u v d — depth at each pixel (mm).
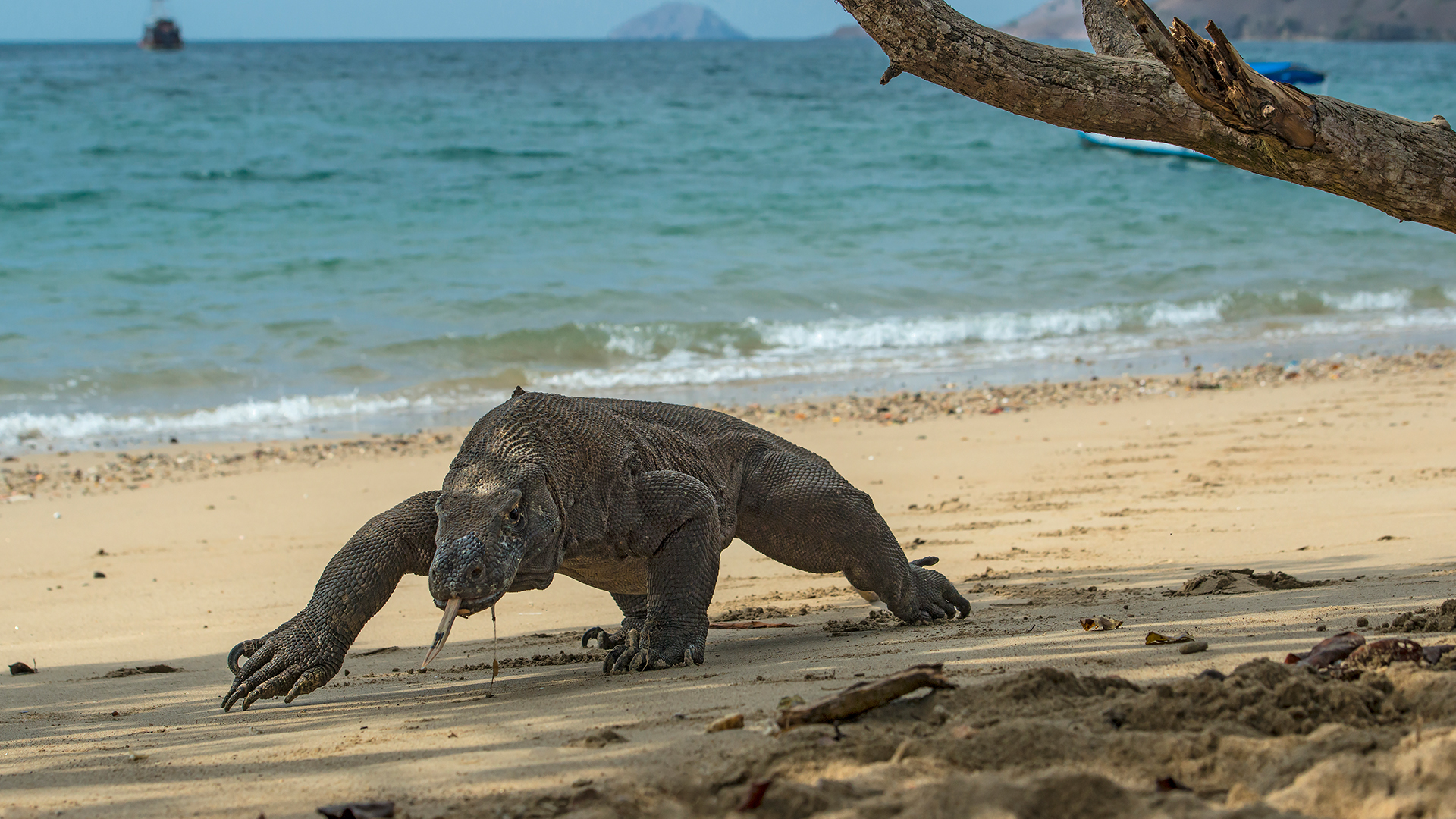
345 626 5832
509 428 6027
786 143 51406
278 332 21656
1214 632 5570
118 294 23953
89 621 8938
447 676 6445
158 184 37031
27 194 34156
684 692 5125
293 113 60719
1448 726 3418
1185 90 4941
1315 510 10383
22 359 19688
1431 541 8555
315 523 12172
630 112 65812
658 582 6320
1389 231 33375
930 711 4031
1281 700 3740
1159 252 30516
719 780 3480
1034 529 10719
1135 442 14484
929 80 5449
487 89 87875
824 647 6332
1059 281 27312
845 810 3072
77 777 4328
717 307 24391
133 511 12711
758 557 10656
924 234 32344
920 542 10469
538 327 22594
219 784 4078
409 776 3990
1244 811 2924
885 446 14867
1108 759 3428
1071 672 4547
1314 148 5098
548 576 5863
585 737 4211
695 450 6906
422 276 25984
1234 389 17891
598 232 31266
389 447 15805
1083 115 5352
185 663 7508
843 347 22609
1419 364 19500
